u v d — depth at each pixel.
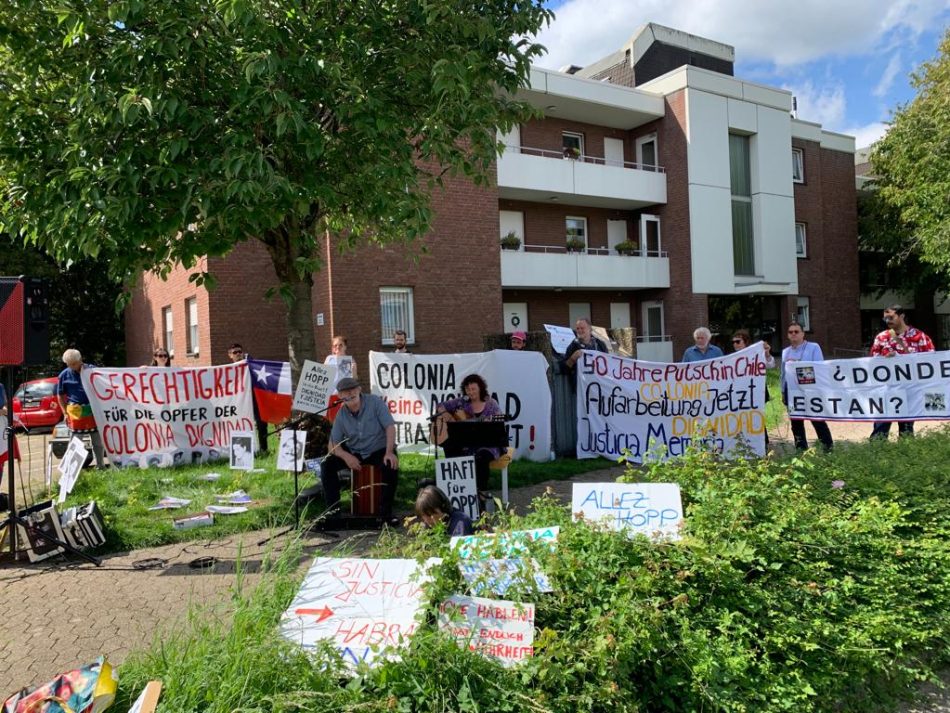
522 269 22.94
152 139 6.99
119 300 7.82
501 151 9.12
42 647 4.54
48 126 7.38
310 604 3.56
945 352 9.12
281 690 2.93
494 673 3.08
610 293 26.78
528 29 8.72
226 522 7.25
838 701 3.80
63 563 6.31
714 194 26.27
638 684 3.39
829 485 5.75
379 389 10.98
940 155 24.73
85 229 6.73
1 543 6.52
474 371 10.62
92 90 6.61
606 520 4.20
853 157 33.59
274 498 8.26
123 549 6.65
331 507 7.27
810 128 31.19
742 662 3.48
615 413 10.13
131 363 28.86
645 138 27.12
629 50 30.45
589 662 3.16
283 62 6.81
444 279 19.39
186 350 19.38
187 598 5.29
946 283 34.06
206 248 7.29
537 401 10.45
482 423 6.98
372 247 18.03
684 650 3.46
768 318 29.52
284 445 8.05
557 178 23.66
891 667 4.00
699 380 9.70
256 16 6.62
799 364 9.89
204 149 6.91
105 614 5.06
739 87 27.12
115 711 3.10
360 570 3.70
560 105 24.62
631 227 27.48
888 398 9.38
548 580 3.58
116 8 6.58
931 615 4.52
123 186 6.61
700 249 25.86
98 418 10.63
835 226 32.81
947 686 4.12
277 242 8.87
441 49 8.09
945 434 7.66
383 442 7.45
